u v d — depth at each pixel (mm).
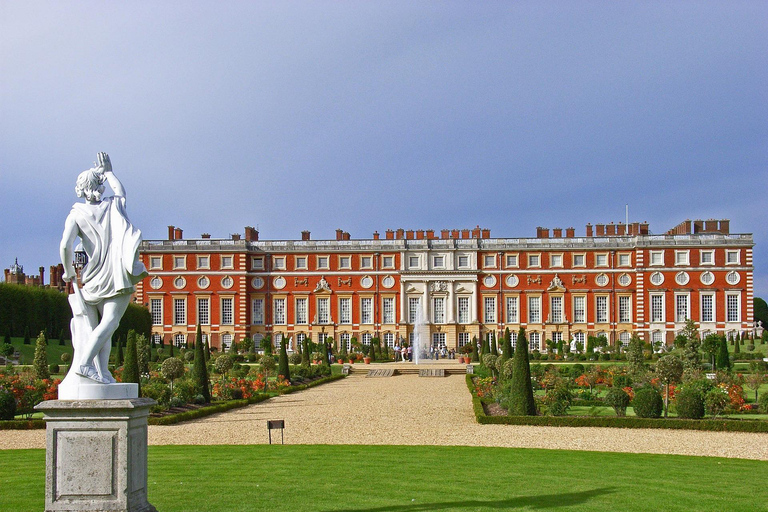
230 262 87875
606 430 27500
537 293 86875
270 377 54375
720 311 83375
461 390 45312
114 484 10977
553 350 83062
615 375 44562
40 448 23562
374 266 88062
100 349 11547
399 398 39938
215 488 16312
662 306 84375
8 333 67812
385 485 16828
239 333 86938
